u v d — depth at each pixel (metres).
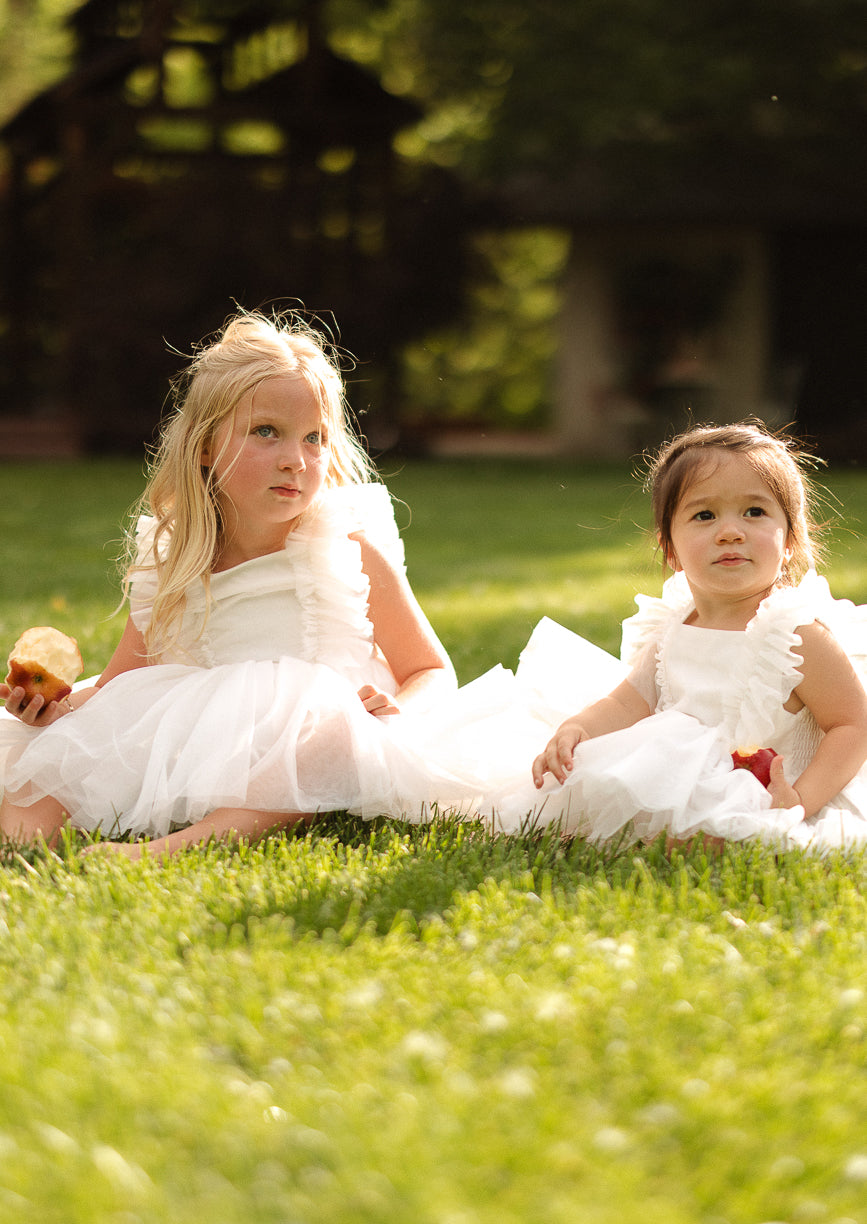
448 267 17.48
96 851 2.37
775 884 2.18
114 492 12.50
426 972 1.80
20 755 2.73
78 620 5.11
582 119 15.64
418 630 2.96
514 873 2.28
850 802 2.56
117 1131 1.41
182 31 16.66
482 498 12.52
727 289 17.92
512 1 16.06
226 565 2.87
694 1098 1.46
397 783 2.62
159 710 2.67
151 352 16.78
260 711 2.64
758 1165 1.36
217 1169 1.35
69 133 16.83
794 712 2.63
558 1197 1.28
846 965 1.84
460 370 24.30
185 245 16.72
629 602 6.02
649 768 2.47
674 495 2.69
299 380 2.75
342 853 2.42
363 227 17.62
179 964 1.84
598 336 18.25
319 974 1.79
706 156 17.20
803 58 16.20
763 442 2.69
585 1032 1.62
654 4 15.73
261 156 17.19
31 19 26.80
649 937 1.91
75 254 17.03
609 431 18.31
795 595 2.56
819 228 17.30
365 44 20.22
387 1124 1.41
